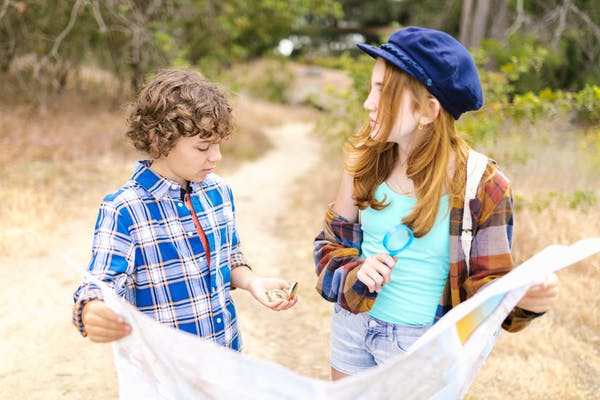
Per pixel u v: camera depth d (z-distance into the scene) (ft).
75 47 34.22
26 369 10.62
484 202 5.22
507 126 19.15
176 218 5.35
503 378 10.36
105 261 4.91
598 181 19.52
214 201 5.81
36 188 21.70
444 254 5.48
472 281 5.26
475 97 5.22
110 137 29.60
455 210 5.28
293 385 3.79
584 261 14.92
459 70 5.08
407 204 5.58
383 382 4.11
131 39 33.27
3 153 25.05
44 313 12.99
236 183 29.32
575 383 10.30
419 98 5.16
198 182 5.65
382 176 5.73
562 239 15.48
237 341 6.01
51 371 10.61
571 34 35.76
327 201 24.06
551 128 20.13
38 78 32.19
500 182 5.24
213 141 5.28
